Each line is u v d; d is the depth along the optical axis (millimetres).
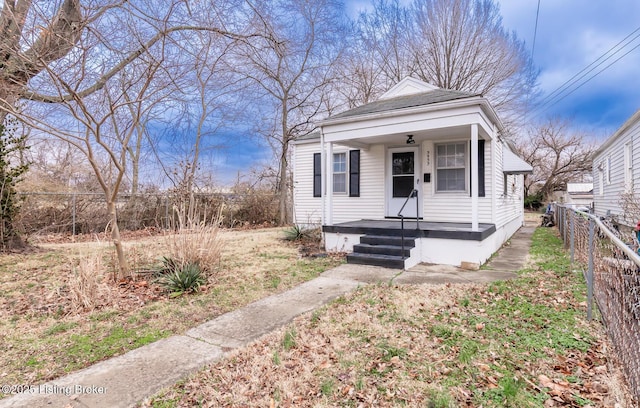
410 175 9031
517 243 9898
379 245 7141
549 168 29828
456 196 8352
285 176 15633
